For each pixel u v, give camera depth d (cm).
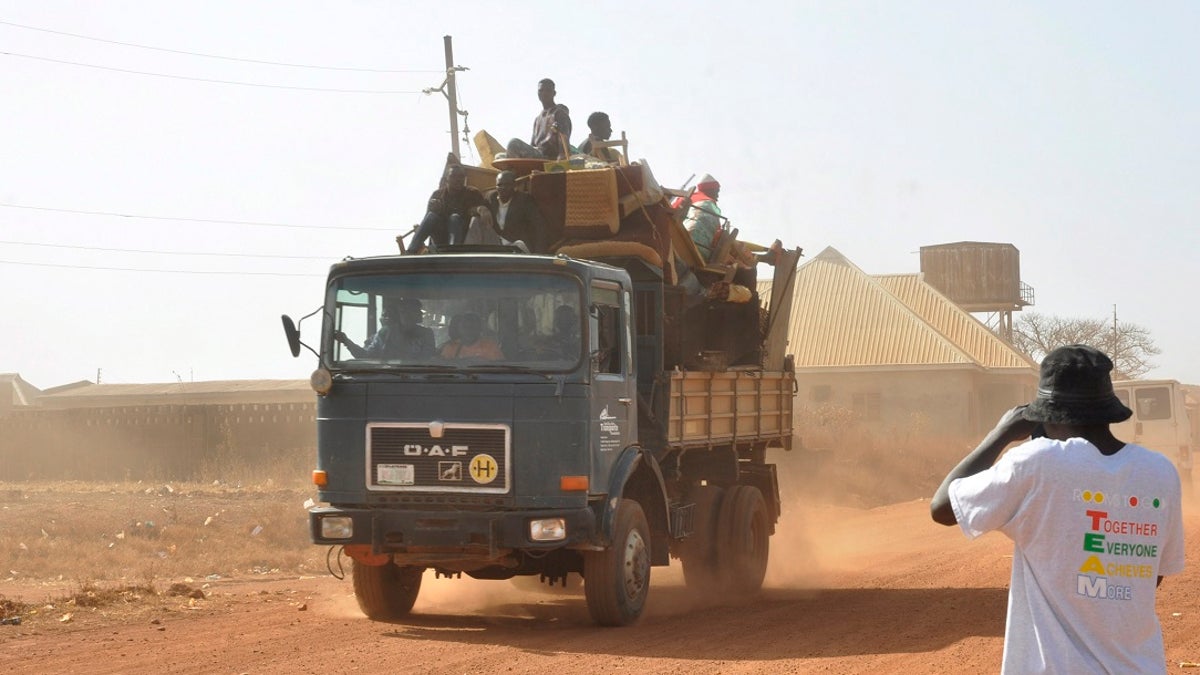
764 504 1666
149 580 1591
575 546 1189
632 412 1310
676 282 1510
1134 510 433
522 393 1183
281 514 2294
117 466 3591
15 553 1891
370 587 1315
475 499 1180
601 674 990
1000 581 1611
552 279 1199
